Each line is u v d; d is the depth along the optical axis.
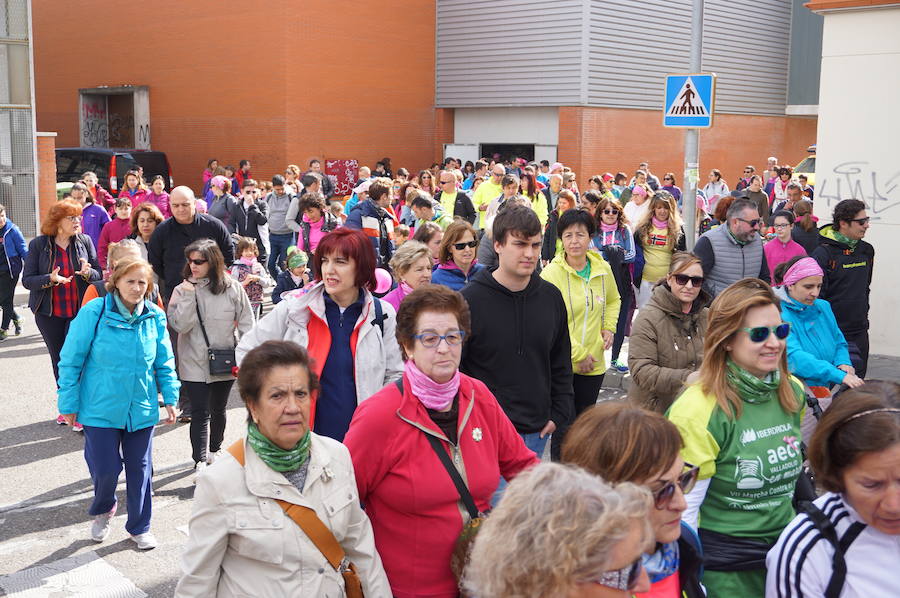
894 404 2.50
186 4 26.97
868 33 9.86
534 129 26.67
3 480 6.84
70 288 8.58
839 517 2.60
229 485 2.98
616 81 26.16
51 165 17.83
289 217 14.86
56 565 5.41
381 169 23.09
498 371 4.55
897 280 9.96
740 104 30.09
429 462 3.26
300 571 2.99
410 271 6.14
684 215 10.12
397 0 26.91
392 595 3.28
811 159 24.69
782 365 3.42
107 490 5.59
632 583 1.84
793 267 5.54
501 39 26.70
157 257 8.45
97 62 29.88
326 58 25.59
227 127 26.41
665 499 2.45
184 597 2.96
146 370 5.57
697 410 3.32
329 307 4.59
